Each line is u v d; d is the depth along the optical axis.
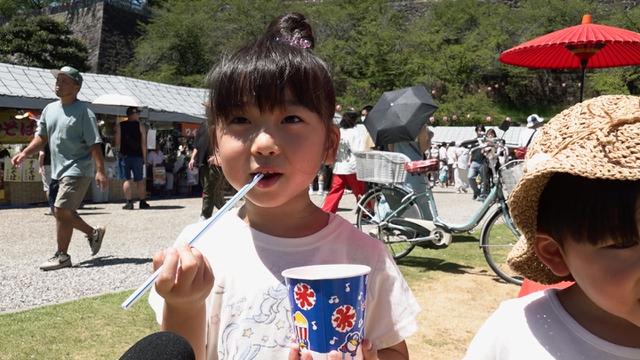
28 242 6.10
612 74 29.94
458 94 31.20
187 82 30.55
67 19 33.38
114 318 3.26
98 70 31.25
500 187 4.59
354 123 6.88
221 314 1.26
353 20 34.84
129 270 4.66
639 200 0.90
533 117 8.62
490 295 4.02
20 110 10.16
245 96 1.16
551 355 1.08
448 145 18.12
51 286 4.11
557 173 1.01
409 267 4.91
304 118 1.19
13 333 2.97
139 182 9.76
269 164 1.16
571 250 1.00
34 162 10.42
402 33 33.81
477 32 34.72
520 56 6.24
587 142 0.95
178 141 14.87
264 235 1.31
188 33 32.25
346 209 9.76
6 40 27.56
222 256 1.31
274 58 1.18
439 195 13.37
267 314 1.23
